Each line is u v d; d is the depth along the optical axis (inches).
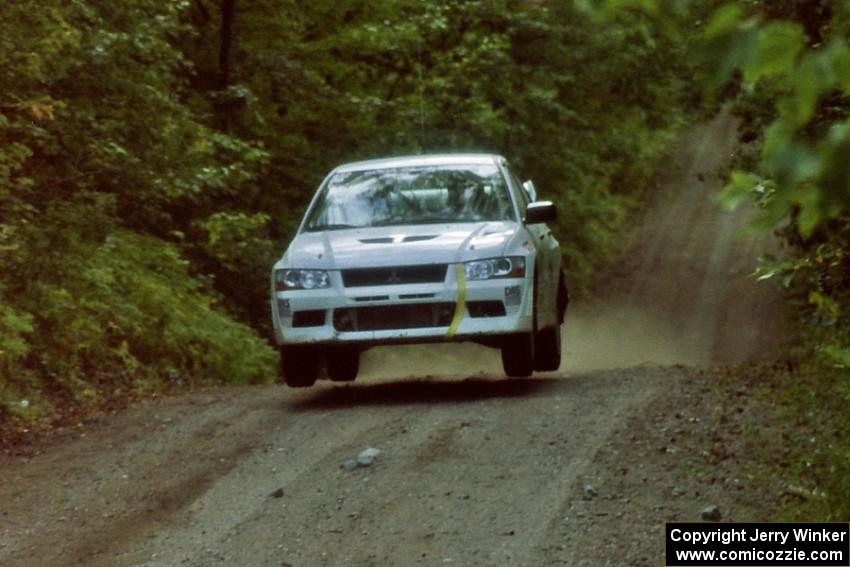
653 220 5698.8
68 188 1927.9
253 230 2561.5
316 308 1391.5
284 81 2839.6
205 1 2790.4
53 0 1759.4
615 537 859.4
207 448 1186.6
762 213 239.1
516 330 1385.3
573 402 1307.8
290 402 1427.2
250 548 872.9
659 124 4522.6
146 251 2161.7
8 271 1674.5
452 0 3481.8
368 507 956.0
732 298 4379.9
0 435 1302.9
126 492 1041.5
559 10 3846.0
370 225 1478.8
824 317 1130.0
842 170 194.9
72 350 1641.2
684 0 210.5
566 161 4160.9
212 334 2032.5
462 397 1391.5
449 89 3341.5
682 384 1407.5
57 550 892.0
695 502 936.3
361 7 3051.2
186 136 2279.8
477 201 1497.3
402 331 1379.2
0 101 1702.8
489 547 850.8
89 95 1979.6
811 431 1122.7
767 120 2127.2
